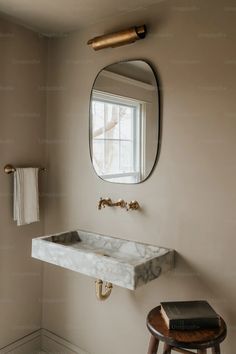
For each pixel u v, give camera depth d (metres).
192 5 1.67
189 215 1.69
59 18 2.01
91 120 2.09
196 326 1.37
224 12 1.57
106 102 2.01
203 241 1.65
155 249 1.80
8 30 2.05
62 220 2.28
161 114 1.78
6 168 2.06
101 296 1.85
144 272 1.51
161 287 1.80
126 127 1.92
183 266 1.72
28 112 2.21
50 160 2.33
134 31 1.77
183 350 1.46
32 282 2.30
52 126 2.32
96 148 2.07
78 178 2.18
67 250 1.72
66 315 2.25
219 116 1.59
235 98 1.54
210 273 1.63
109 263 1.54
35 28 2.17
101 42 1.92
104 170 2.03
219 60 1.59
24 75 2.17
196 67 1.66
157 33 1.79
